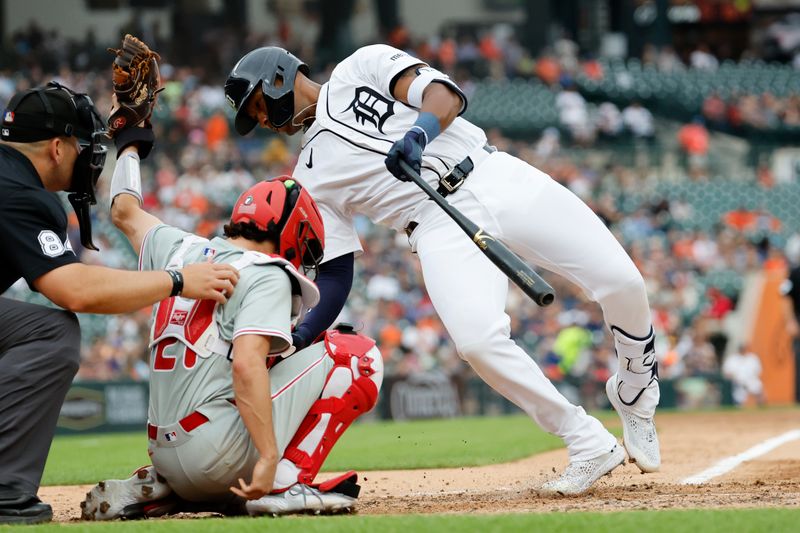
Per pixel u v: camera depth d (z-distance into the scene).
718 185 85.00
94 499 15.09
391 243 69.12
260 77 17.53
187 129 75.31
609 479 20.97
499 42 99.75
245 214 14.83
